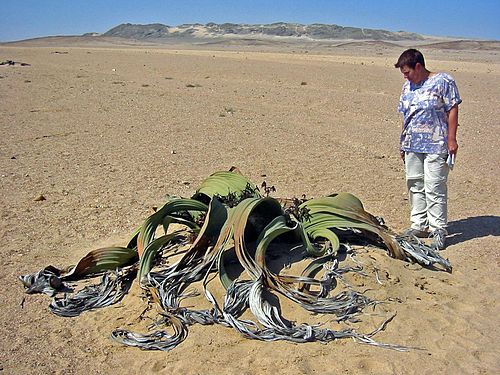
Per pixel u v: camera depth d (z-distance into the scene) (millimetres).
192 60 32062
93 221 6316
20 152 9523
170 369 3609
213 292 4203
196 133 11266
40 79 20688
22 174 8164
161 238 4738
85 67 26922
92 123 12266
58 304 4426
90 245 5676
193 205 4988
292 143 10422
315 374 3504
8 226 6148
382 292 4250
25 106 14328
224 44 130250
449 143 5133
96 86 18922
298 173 8305
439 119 5184
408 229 5645
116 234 5949
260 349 3711
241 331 3807
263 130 11664
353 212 4922
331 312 4043
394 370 3545
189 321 3963
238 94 17172
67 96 16297
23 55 37844
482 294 4473
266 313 3908
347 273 4383
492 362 3635
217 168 8578
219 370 3559
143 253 4578
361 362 3609
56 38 167625
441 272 4773
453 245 5508
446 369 3564
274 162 8961
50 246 5652
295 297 4086
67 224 6230
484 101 16312
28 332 4133
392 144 10508
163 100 15891
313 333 3797
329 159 9211
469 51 85438
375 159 9273
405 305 4168
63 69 25547
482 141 10844
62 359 3801
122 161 8977
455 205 6895
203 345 3770
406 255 4812
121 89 18250
